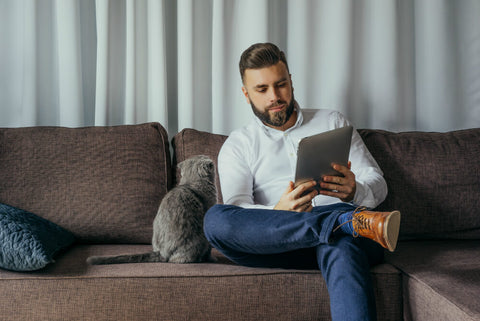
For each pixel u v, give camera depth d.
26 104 2.10
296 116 1.73
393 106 2.20
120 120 2.21
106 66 2.09
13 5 2.14
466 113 2.26
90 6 2.21
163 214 1.39
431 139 1.88
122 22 2.19
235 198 1.59
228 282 1.24
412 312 1.23
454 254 1.50
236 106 2.18
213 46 2.14
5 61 2.14
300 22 2.19
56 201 1.66
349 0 2.16
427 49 2.21
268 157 1.68
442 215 1.75
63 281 1.23
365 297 1.11
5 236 1.29
